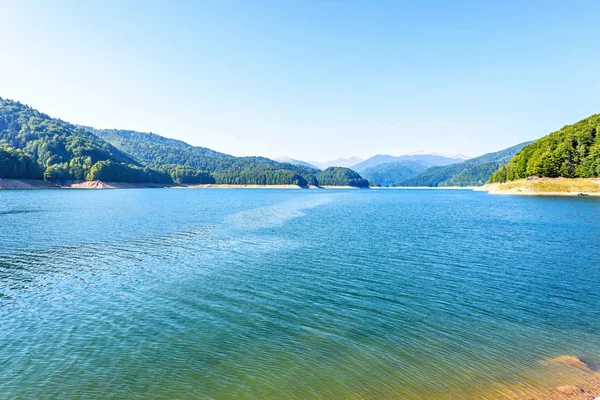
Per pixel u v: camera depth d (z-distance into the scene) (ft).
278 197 528.22
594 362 48.49
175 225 189.57
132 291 79.71
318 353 52.03
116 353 52.24
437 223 196.75
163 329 60.23
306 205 360.69
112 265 103.04
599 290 78.28
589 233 152.46
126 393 42.91
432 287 81.66
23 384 44.50
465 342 54.85
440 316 65.05
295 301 73.20
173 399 41.73
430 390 42.75
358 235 155.12
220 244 135.03
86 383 44.91
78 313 67.05
